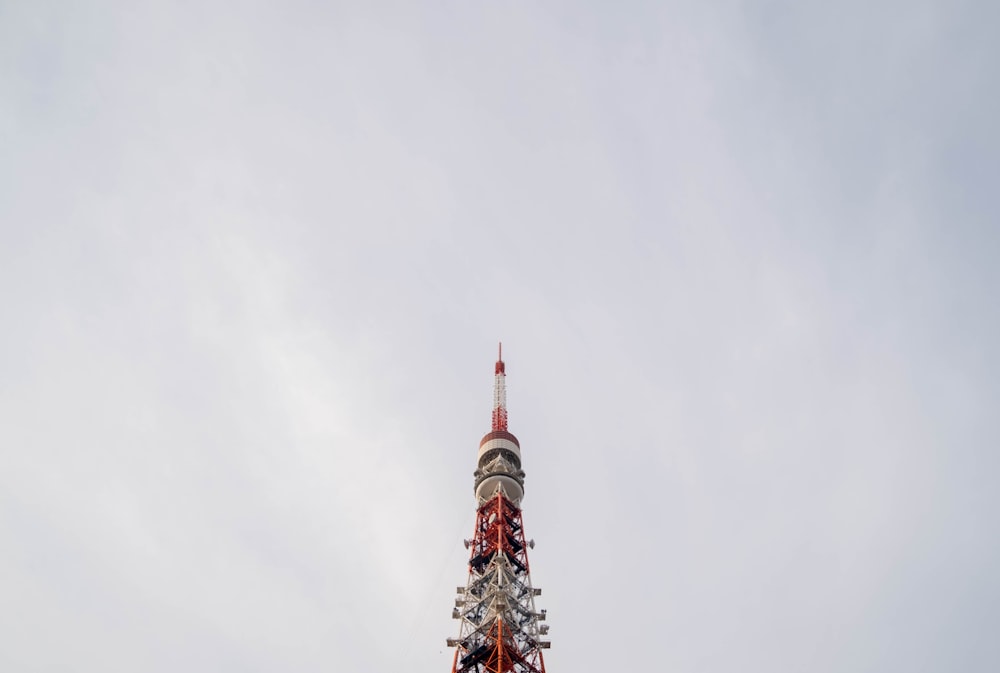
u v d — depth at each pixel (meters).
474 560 150.25
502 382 189.75
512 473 168.75
